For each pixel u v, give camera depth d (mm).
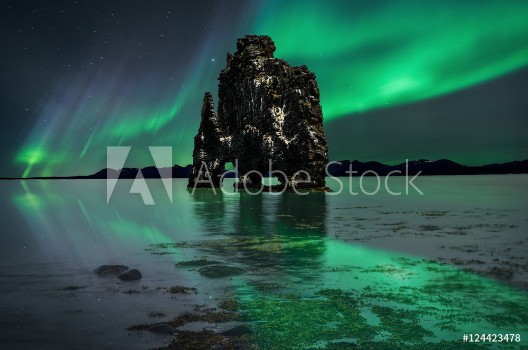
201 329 7949
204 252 15695
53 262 13992
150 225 24141
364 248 16250
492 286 10648
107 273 12266
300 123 57500
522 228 21703
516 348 7078
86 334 7703
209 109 71875
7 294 10172
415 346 7160
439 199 45750
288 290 10469
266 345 7230
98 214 31391
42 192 72750
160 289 10602
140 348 7117
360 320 8367
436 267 12859
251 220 26219
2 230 22406
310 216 28438
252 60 63562
